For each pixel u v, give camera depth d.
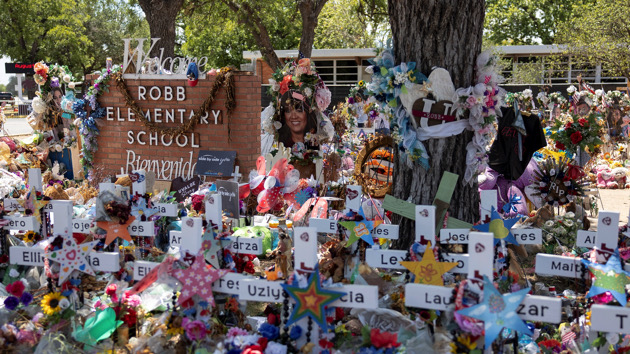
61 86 11.59
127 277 4.78
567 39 23.95
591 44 22.30
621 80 26.78
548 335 4.38
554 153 7.92
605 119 15.55
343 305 3.75
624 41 21.98
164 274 4.06
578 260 3.88
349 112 13.61
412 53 5.36
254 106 9.42
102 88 10.12
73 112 10.68
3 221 5.33
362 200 7.50
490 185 7.73
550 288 5.29
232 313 4.43
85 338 4.14
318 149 9.49
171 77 9.75
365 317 4.25
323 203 5.80
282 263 4.52
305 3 18.47
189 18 22.16
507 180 7.86
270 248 6.82
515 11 41.62
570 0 39.78
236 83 9.30
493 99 5.34
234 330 4.00
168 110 9.82
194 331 3.97
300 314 3.76
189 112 9.70
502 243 4.54
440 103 5.32
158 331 4.21
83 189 8.43
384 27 23.62
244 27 21.88
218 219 4.34
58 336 4.09
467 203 5.50
